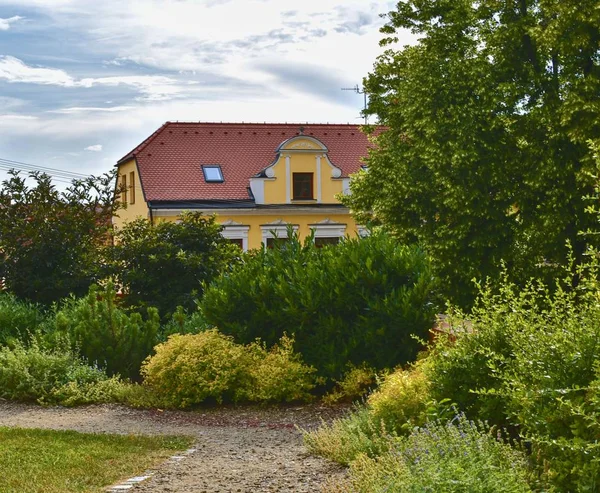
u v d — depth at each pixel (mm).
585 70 22234
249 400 15125
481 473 5754
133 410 14625
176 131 40969
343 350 15000
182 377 14812
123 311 20516
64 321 17203
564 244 21938
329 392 15289
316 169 39812
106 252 21922
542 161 21547
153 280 21266
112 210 23938
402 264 15094
